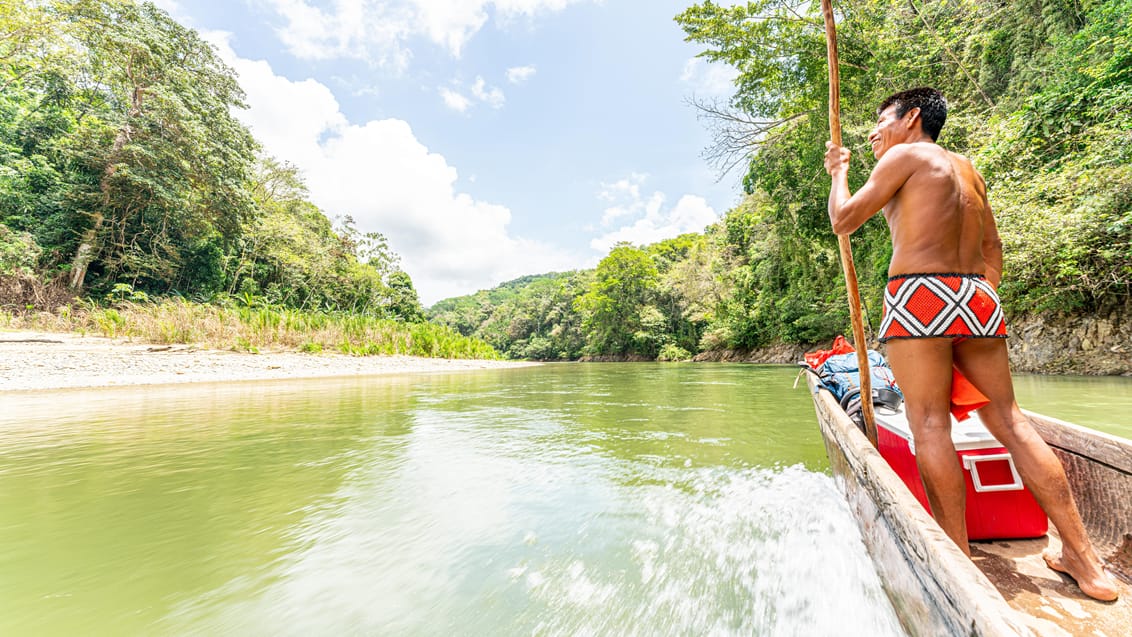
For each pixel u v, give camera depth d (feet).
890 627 3.32
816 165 40.04
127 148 57.72
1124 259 21.75
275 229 89.51
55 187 59.52
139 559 4.66
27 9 51.70
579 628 3.41
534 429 12.14
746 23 37.27
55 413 14.92
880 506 3.70
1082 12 28.55
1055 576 3.84
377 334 58.13
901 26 37.78
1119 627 3.18
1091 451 4.69
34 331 41.96
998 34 34.47
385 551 4.88
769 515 5.72
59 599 3.84
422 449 9.82
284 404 17.44
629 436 11.03
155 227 67.67
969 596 2.06
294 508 6.22
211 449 9.82
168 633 3.34
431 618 3.57
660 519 5.70
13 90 59.77
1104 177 21.11
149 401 18.21
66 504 6.32
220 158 66.54
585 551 4.83
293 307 91.81
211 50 70.85
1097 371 23.94
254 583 4.15
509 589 4.03
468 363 60.75
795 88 39.50
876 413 6.49
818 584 3.97
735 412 14.85
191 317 42.80
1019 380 21.67
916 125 4.86
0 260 50.08
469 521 5.73
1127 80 21.47
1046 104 24.35
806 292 60.13
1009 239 24.47
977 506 4.55
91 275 62.44
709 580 4.14
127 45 56.90
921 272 4.12
